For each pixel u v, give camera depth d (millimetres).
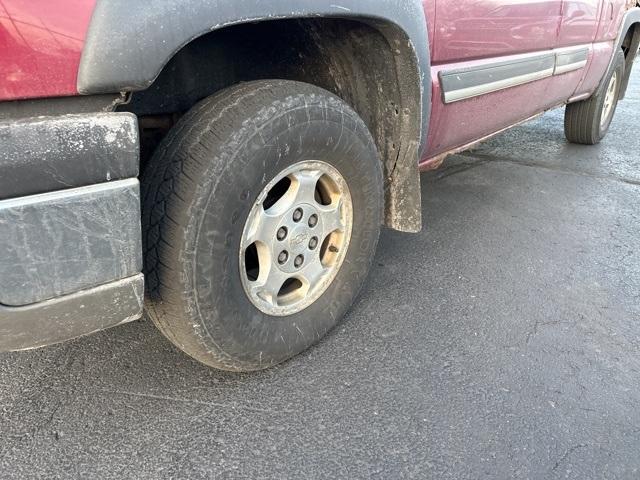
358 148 2016
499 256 3033
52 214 1268
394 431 1799
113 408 1868
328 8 1673
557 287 2723
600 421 1868
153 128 2059
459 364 2127
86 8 1226
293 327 2053
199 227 1595
